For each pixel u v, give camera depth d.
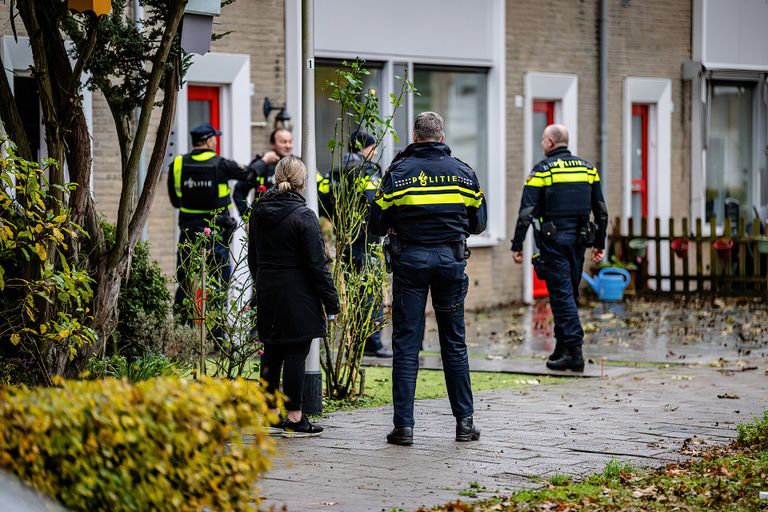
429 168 10.03
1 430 5.41
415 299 9.98
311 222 9.95
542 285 23.77
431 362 15.27
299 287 9.99
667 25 25.44
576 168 14.20
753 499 7.90
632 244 23.92
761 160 27.23
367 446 9.78
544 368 14.53
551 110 23.86
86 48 10.06
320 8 19.91
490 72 22.59
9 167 9.05
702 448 9.65
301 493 8.02
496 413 11.36
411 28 21.20
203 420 5.73
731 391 12.72
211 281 11.36
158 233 17.20
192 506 5.75
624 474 8.59
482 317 20.94
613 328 19.02
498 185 22.62
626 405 11.81
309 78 11.16
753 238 23.72
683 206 25.94
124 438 5.51
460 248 10.05
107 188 16.42
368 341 15.45
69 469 5.48
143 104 10.35
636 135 25.48
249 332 11.50
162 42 10.08
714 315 20.72
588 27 23.94
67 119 10.10
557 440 10.02
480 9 22.28
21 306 9.85
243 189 15.57
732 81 26.78
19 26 15.12
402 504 7.71
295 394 10.11
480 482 8.44
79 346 9.75
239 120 18.02
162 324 12.16
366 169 13.12
